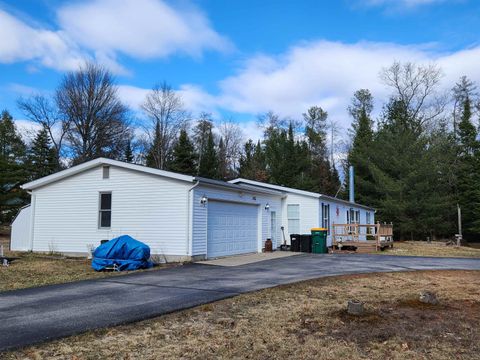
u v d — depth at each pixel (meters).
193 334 5.48
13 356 4.52
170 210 14.59
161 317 6.29
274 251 20.03
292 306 7.20
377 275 11.25
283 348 4.97
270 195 20.53
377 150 36.72
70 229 16.47
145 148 43.44
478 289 9.09
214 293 8.19
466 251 21.38
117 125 39.12
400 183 33.25
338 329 5.79
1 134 40.91
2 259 13.95
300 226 21.59
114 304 7.12
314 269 12.44
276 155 41.34
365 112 45.28
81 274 11.22
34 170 37.09
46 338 5.12
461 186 35.50
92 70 38.00
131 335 5.37
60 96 37.69
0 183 30.36
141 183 15.23
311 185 40.34
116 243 12.55
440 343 5.21
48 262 14.07
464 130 37.50
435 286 9.52
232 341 5.21
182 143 40.53
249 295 8.05
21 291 8.44
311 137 50.94
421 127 38.75
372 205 36.34
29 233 17.45
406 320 6.28
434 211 32.50
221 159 48.34
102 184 16.00
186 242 14.19
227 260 14.90
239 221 17.62
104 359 4.52
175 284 9.32
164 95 43.62
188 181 14.30
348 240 23.52
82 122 37.75
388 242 22.61
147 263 12.78
